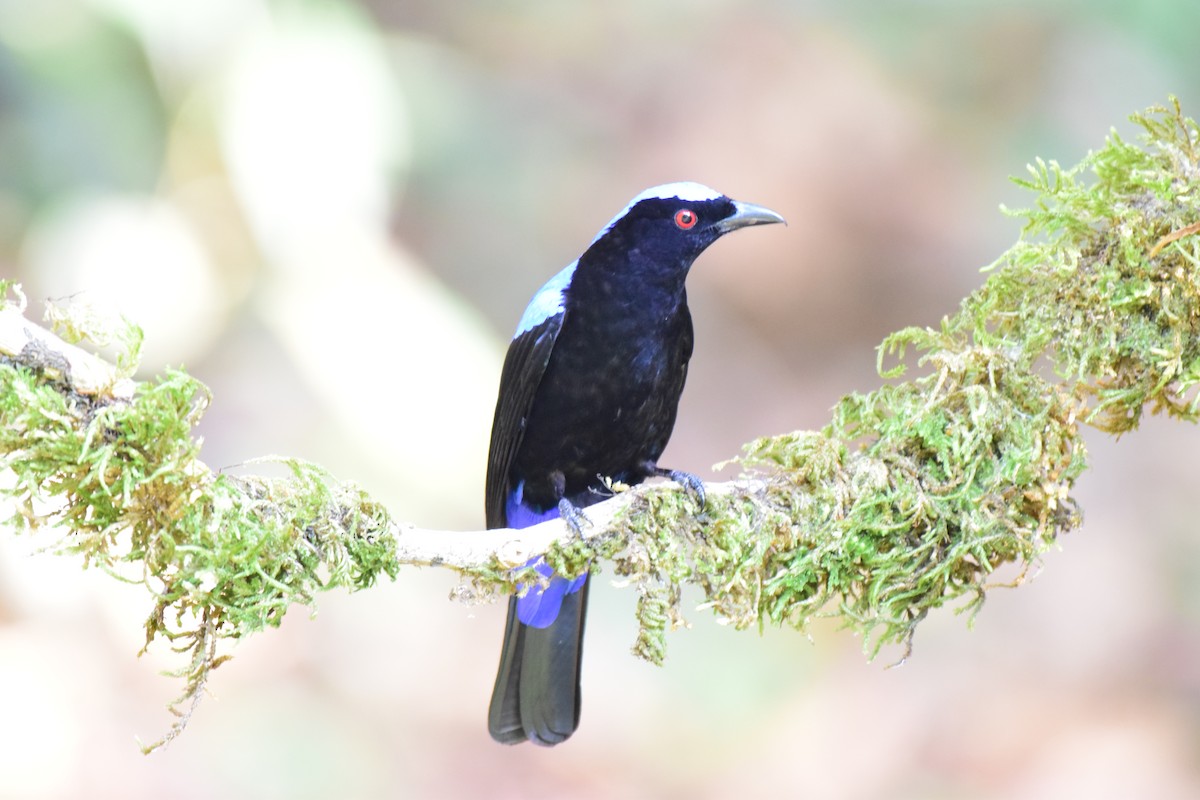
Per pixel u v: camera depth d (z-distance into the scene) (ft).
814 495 22.11
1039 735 44.16
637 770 44.70
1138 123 22.50
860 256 63.93
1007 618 48.96
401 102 44.91
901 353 23.76
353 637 48.11
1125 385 22.34
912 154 63.93
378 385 43.37
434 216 62.13
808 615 22.41
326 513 19.97
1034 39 64.69
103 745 40.32
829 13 66.33
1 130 46.19
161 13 43.37
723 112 64.95
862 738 45.09
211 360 47.60
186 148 45.57
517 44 67.15
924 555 22.16
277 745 43.27
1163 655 46.93
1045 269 22.66
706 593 22.20
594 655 47.70
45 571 41.83
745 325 64.08
